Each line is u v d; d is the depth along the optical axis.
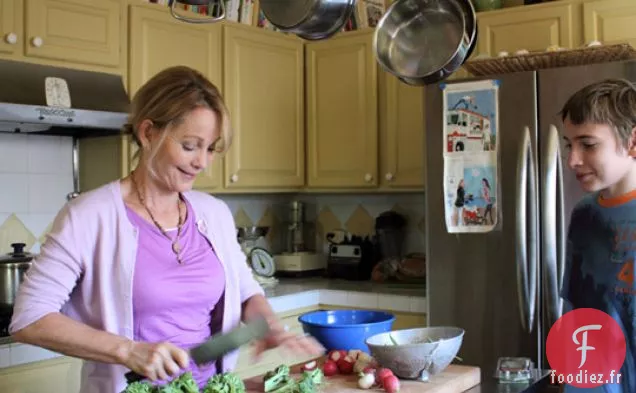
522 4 3.31
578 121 1.91
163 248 1.69
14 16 2.60
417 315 3.21
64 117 2.61
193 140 1.61
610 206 1.95
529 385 1.82
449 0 1.86
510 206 2.72
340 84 3.71
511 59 2.60
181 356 1.43
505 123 2.72
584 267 2.01
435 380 1.75
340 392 1.67
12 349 2.33
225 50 3.38
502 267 2.73
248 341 1.58
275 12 1.93
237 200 3.93
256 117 3.55
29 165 3.01
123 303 1.63
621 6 2.92
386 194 3.96
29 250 3.01
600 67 2.54
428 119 2.89
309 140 3.83
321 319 2.08
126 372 1.63
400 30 1.93
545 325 2.62
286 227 4.25
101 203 1.66
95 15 2.84
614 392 1.94
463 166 2.81
